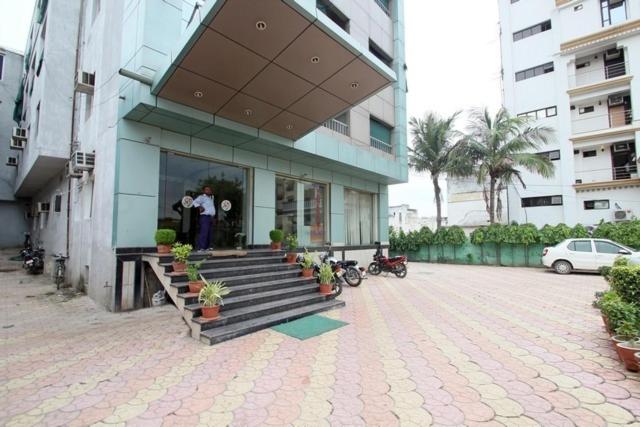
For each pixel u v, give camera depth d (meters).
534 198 18.70
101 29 7.99
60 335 4.75
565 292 8.05
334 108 7.02
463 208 25.16
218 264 6.32
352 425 2.45
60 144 9.29
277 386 3.10
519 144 15.22
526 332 4.73
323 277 6.77
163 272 5.51
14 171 15.92
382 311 6.11
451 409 2.65
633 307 3.78
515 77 19.80
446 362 3.64
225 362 3.68
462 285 9.40
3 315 5.95
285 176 10.05
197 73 5.57
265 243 9.08
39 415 2.62
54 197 11.44
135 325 5.21
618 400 2.74
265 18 4.56
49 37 9.32
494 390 2.96
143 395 2.94
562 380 3.13
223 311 5.07
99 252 6.84
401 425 2.44
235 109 6.84
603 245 11.42
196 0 6.99
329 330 4.89
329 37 4.99
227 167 8.52
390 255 19.44
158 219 6.93
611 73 17.27
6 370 3.50
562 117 17.78
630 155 16.61
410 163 19.36
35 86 11.12
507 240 15.18
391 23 13.82
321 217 11.34
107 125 7.02
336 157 10.01
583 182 17.53
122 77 6.49
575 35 17.77
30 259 11.34
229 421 2.52
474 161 16.62
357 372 3.39
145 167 6.65
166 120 6.62
